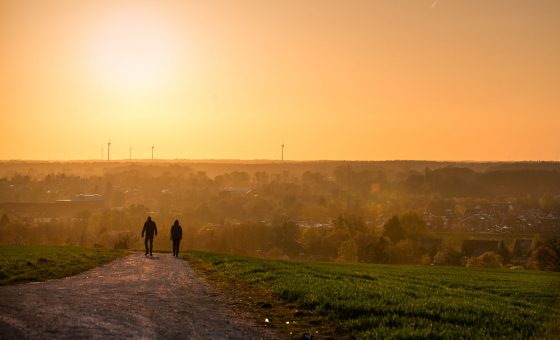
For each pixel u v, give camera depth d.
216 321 17.48
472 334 15.98
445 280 34.19
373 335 15.91
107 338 14.38
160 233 131.50
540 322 17.94
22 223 161.38
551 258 73.38
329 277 30.09
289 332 16.64
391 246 106.56
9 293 20.62
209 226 184.25
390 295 22.58
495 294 27.47
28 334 14.29
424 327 16.88
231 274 30.50
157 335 15.10
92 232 156.00
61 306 18.27
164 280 27.05
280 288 23.50
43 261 33.09
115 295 21.36
